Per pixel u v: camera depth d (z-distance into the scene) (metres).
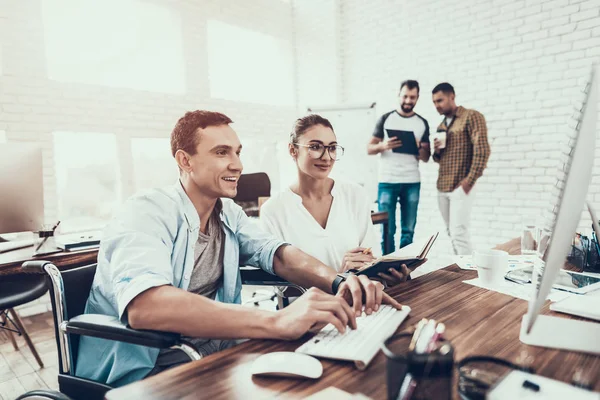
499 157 3.73
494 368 0.56
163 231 1.02
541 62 3.46
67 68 3.33
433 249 4.19
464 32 3.86
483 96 3.79
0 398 1.83
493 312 0.83
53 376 2.04
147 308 0.78
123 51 3.69
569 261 1.26
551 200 0.57
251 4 4.54
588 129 0.51
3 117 2.94
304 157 1.53
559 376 0.56
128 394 0.55
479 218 3.86
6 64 2.95
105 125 3.44
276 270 1.21
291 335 0.70
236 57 4.63
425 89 4.16
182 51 3.98
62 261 1.57
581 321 0.76
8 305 1.74
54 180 3.18
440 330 0.59
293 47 5.02
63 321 0.95
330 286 1.05
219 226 1.24
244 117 4.49
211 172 1.08
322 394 0.52
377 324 0.76
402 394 0.47
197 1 4.05
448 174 3.45
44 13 3.21
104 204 3.57
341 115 4.36
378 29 4.44
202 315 0.76
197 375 0.60
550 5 3.38
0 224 1.56
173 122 3.88
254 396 0.54
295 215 1.59
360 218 1.70
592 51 3.22
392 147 3.53
